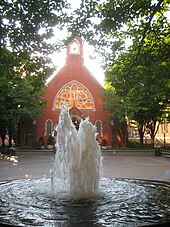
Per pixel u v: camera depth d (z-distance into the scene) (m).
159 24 12.52
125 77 14.16
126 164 20.59
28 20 9.59
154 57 12.80
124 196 6.67
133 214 5.08
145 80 14.29
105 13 10.85
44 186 7.94
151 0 10.63
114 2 10.95
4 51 9.90
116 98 33.81
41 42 10.20
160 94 16.94
